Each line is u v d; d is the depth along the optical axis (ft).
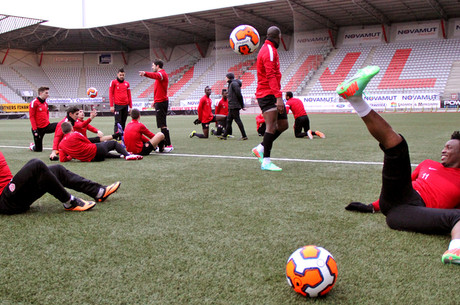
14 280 5.82
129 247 7.04
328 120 50.39
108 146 18.20
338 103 76.54
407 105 72.38
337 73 90.27
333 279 5.09
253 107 90.43
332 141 24.98
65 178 9.61
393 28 92.22
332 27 94.63
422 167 8.61
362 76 6.52
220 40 112.37
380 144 7.20
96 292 5.41
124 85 29.27
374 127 6.91
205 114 29.84
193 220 8.58
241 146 23.58
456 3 77.82
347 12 84.74
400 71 84.17
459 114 57.77
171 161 17.62
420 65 83.56
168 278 5.79
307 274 5.03
